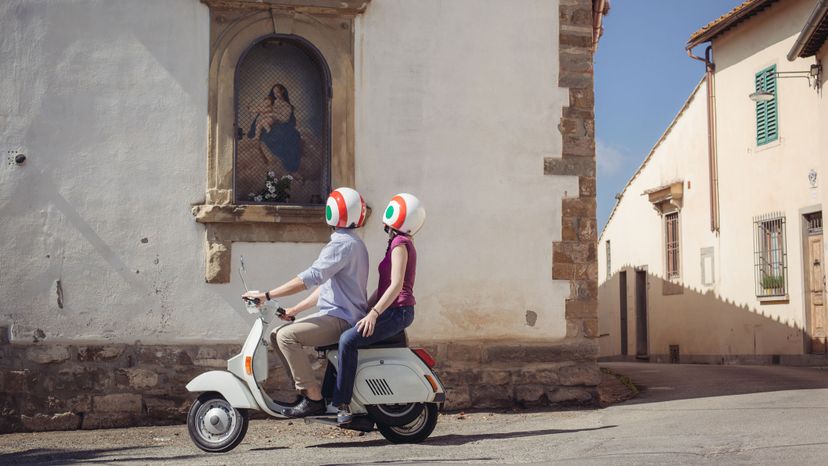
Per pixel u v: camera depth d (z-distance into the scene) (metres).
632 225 30.34
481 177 11.63
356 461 7.17
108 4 10.89
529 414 10.95
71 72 10.78
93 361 10.61
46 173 10.67
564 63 11.95
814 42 19.62
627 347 30.72
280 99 11.48
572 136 11.91
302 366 8.04
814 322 20.48
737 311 23.45
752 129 22.89
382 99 11.45
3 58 10.67
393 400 8.03
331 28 11.38
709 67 24.73
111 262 10.72
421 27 11.59
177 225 10.88
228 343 10.89
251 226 11.00
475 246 11.55
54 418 10.46
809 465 6.33
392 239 8.24
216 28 11.09
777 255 21.92
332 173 11.26
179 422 10.71
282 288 8.02
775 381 13.94
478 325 11.48
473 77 11.70
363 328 7.90
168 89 10.95
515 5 11.87
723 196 24.17
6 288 10.52
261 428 10.01
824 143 19.73
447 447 7.91
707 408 10.42
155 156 10.88
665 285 27.69
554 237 11.77
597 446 7.55
